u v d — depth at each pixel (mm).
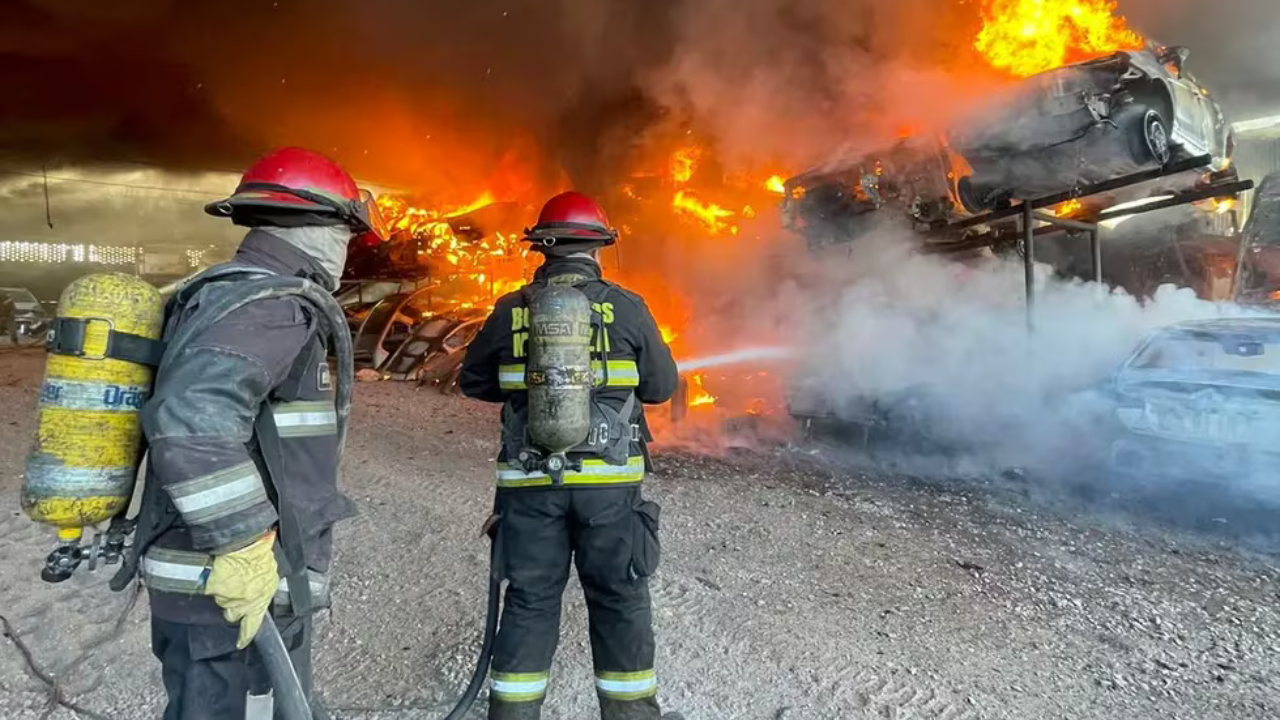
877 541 4645
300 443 1743
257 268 1708
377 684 2830
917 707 2766
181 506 1459
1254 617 3621
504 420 2418
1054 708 2793
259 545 1547
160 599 1665
